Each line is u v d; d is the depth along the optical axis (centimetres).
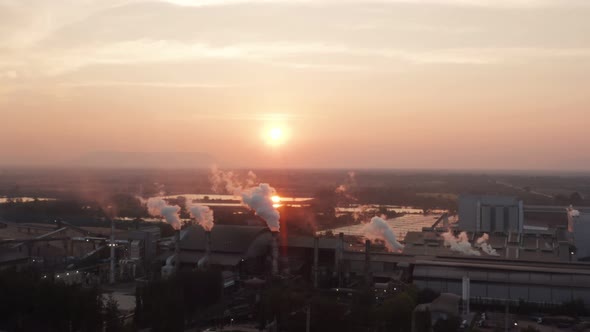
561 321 13688
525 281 15088
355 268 18188
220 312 14012
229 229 19075
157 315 11762
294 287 15525
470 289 15312
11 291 11550
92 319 11400
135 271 18488
